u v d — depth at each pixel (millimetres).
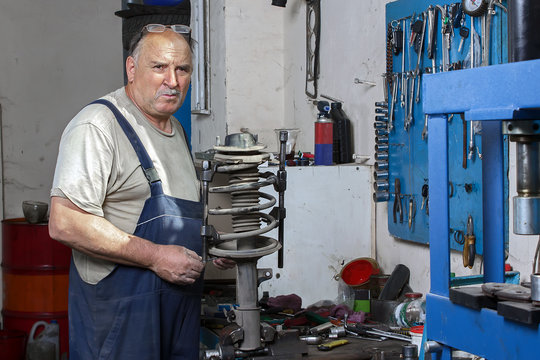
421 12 2781
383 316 2699
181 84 2076
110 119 1958
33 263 3904
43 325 3922
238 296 1995
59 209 1878
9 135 4961
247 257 1898
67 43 5105
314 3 3881
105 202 1972
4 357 3705
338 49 3645
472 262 2330
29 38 5000
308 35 3939
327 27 3775
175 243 2014
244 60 4250
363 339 2420
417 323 2492
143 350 1960
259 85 4297
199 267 1935
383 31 3146
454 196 2580
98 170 1888
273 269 3057
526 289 1239
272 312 2787
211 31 4477
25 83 4996
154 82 2025
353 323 2600
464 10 2383
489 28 2309
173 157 2117
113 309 1965
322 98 3834
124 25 3473
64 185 1871
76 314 2035
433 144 1376
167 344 2035
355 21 3430
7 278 3992
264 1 4266
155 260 1920
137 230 1984
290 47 4227
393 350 2236
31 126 5020
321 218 3115
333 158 3389
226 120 4242
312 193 3100
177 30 2143
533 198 1327
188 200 2047
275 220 1977
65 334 3965
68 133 1937
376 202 3150
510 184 2281
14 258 3932
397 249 3041
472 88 1246
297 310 2846
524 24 1252
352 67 3479
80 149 1894
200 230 2021
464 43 2496
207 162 1860
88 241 1866
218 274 3230
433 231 1390
